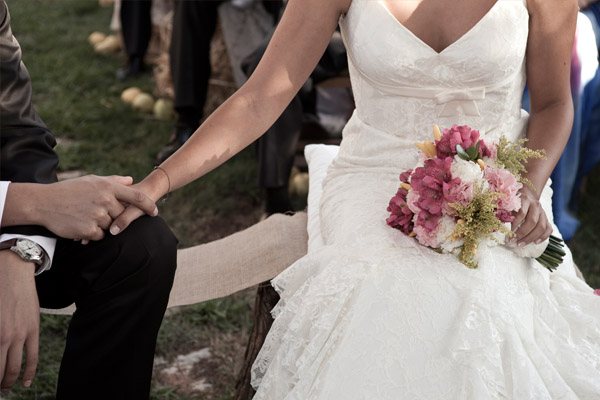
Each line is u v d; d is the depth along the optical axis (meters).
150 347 2.16
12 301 1.94
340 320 2.01
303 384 1.94
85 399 2.16
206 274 2.50
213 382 3.00
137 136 5.10
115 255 2.07
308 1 2.33
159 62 5.47
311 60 2.36
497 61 2.24
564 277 2.31
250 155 4.89
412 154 2.32
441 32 2.28
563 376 2.00
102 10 7.77
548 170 2.31
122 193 2.06
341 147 2.54
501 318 1.96
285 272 2.19
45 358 3.03
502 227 2.00
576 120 3.54
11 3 7.80
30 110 2.19
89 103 5.58
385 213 2.20
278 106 2.33
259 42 4.66
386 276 2.00
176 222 4.16
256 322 2.48
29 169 2.12
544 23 2.32
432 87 2.29
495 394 1.87
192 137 2.26
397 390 1.87
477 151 2.05
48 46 6.66
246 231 2.63
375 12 2.28
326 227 2.33
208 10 4.64
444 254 2.08
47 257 2.02
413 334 1.92
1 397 2.73
